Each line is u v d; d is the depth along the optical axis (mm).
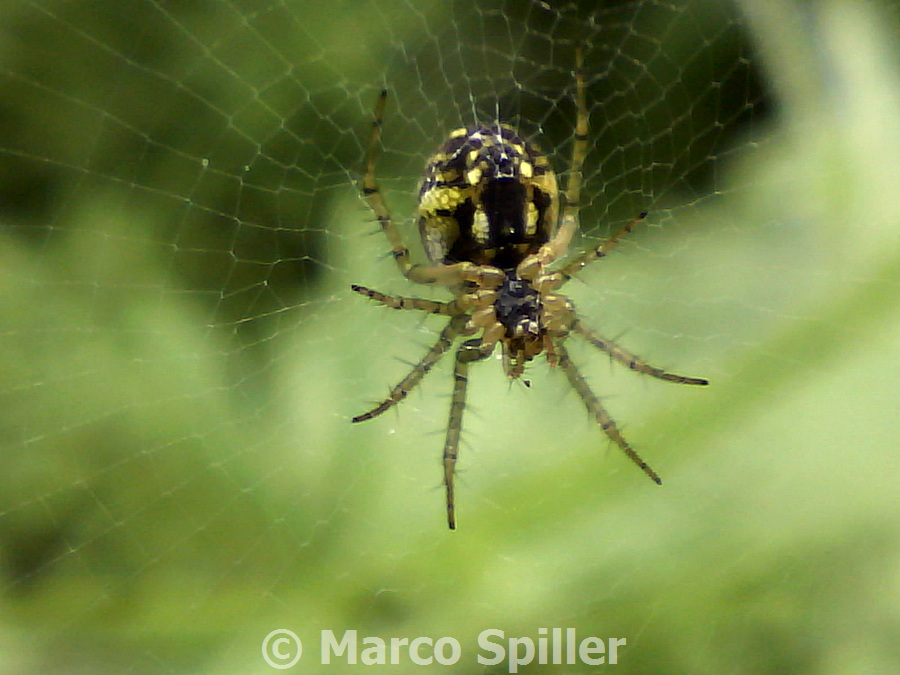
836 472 68
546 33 74
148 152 71
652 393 70
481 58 73
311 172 72
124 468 69
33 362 69
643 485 68
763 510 68
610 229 73
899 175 71
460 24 74
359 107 72
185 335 71
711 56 73
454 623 67
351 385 71
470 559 68
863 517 67
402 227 69
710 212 73
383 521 69
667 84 74
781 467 68
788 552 67
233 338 71
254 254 72
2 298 69
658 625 67
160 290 71
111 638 67
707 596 67
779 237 72
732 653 66
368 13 73
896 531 67
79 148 70
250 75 72
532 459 69
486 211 65
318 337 71
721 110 73
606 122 73
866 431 68
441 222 65
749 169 73
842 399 69
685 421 69
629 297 72
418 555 68
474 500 69
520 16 74
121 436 69
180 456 69
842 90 72
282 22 72
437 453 67
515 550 68
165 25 71
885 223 70
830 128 72
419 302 66
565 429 70
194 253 71
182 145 71
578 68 67
